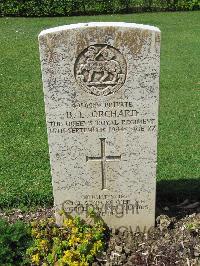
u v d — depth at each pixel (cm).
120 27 135
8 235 153
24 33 458
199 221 167
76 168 157
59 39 137
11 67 358
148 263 152
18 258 153
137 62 140
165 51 397
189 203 183
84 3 535
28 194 188
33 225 161
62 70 142
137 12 547
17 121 261
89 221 166
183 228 164
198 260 152
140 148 153
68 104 147
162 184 195
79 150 154
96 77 142
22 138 241
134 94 145
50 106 147
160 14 537
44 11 532
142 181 159
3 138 241
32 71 348
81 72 142
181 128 250
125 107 147
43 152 225
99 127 150
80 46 138
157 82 142
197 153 223
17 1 529
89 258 151
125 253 156
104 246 158
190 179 199
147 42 137
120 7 542
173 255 153
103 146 154
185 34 451
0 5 531
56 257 152
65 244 154
